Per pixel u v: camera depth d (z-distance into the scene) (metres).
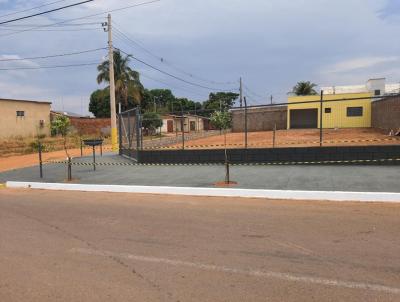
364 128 38.53
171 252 5.30
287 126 45.38
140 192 10.84
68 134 43.22
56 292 4.05
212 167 14.58
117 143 26.97
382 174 11.20
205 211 7.95
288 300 3.74
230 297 3.83
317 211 7.61
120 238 6.07
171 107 95.56
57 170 15.78
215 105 87.00
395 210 7.49
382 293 3.84
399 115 28.16
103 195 10.62
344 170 12.27
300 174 11.80
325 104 42.25
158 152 16.36
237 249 5.36
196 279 4.32
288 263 4.75
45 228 6.86
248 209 8.03
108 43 25.61
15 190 12.32
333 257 4.91
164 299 3.82
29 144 31.17
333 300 3.71
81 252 5.39
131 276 4.46
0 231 6.70
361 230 6.11
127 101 47.91
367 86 57.66
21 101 39.72
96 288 4.13
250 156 14.84
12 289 4.16
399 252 5.04
